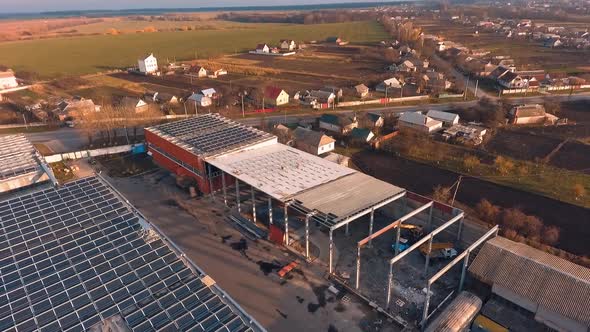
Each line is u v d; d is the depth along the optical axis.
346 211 37.75
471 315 30.97
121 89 114.12
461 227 41.09
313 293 35.38
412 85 105.75
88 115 76.44
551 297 29.72
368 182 44.19
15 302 25.14
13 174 48.78
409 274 37.50
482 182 55.09
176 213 48.53
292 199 40.09
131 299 25.38
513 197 50.91
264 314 33.06
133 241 31.30
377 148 66.94
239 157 51.38
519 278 31.59
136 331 22.81
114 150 67.19
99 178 42.28
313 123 82.00
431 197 50.81
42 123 82.81
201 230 44.97
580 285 29.81
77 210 35.97
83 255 29.72
